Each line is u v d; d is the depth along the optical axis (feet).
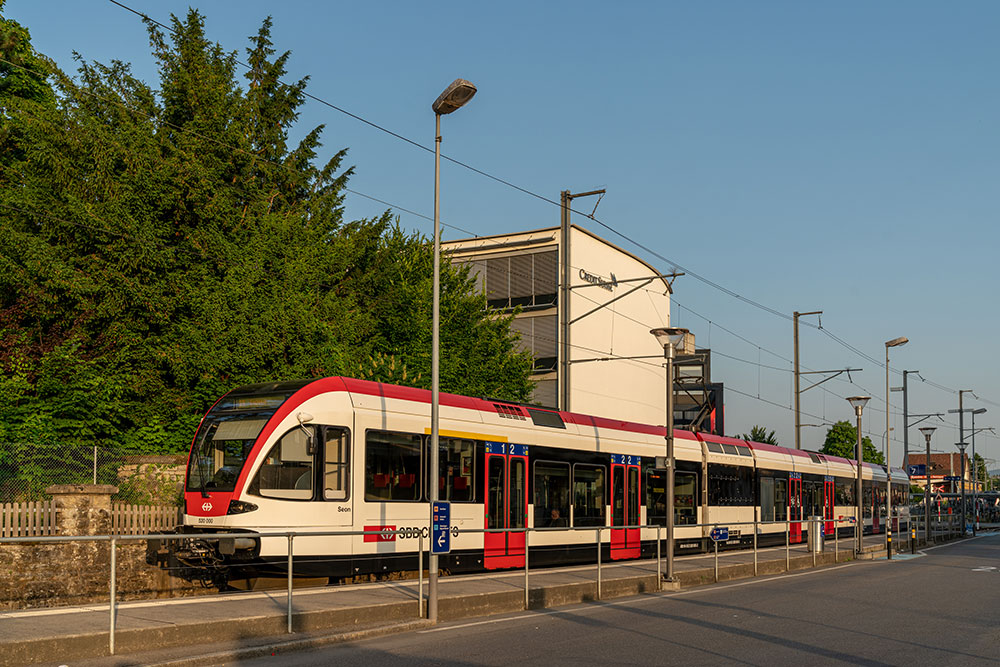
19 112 89.25
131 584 58.29
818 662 37.40
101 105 93.91
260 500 54.29
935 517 196.24
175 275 82.07
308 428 56.54
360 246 105.09
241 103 98.17
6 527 53.72
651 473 90.07
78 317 78.64
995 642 43.68
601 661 36.91
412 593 52.11
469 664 35.81
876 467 167.84
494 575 64.54
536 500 73.82
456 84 51.01
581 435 80.02
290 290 84.94
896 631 47.21
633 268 176.24
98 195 82.84
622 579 65.26
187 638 37.50
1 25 105.50
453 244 166.09
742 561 86.79
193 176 85.10
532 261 159.53
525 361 118.21
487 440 69.36
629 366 173.88
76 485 57.11
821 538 107.65
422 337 106.52
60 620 37.83
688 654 38.93
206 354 79.15
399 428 62.23
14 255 78.43
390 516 60.49
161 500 66.18
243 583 59.93
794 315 170.50
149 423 78.95
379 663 35.68
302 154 107.04
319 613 42.98
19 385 71.77
